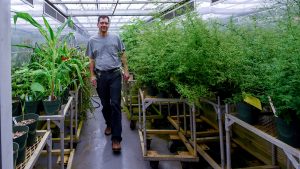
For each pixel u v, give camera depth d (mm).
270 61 1604
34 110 2320
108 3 6660
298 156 1229
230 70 1888
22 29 3369
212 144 2889
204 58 1946
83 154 3049
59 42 2930
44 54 2752
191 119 2871
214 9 3482
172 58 2234
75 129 3236
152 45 2771
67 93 2961
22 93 2354
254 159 2582
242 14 2906
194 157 2521
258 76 1657
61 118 2121
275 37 1661
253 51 1766
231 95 2014
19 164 1395
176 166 2717
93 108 4211
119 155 3023
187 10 2299
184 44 2021
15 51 3109
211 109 3221
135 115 4121
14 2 3033
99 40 3225
